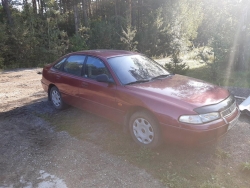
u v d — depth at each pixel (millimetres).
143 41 24203
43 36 20984
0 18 24375
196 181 3082
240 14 10234
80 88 4875
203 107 3432
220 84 8445
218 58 9164
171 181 3055
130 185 3059
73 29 31266
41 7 26438
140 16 34688
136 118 3920
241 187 2961
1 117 5719
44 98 7191
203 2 29219
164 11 27078
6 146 4250
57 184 3166
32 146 4207
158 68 4996
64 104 5750
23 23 20484
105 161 3611
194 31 26516
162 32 24484
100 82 4441
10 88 9117
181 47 23438
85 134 4535
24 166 3615
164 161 3523
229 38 10352
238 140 4098
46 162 3682
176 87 4062
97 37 24719
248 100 5719
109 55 4742
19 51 19516
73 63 5301
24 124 5219
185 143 3436
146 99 3727
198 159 3564
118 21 29453
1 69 16438
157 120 3643
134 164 3488
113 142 4156
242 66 10594
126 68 4516
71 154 3859
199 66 12352
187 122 3324
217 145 3939
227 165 3412
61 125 5016
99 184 3111
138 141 3961
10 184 3221
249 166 3248
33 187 3141
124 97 4008
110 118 4453
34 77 12055
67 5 27375
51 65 6066
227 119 3562
